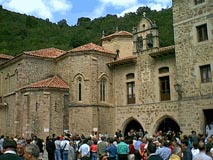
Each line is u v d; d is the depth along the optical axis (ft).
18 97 138.10
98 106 126.52
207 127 92.89
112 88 134.31
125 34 159.02
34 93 126.62
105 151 62.95
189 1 101.91
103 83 132.05
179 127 107.34
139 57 125.29
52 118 125.29
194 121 96.53
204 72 96.32
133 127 131.85
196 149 42.86
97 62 129.80
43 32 320.29
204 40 96.78
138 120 122.52
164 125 118.83
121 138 68.28
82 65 129.70
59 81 134.72
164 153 41.11
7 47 277.23
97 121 124.98
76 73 130.52
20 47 276.62
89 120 124.06
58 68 143.54
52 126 124.77
